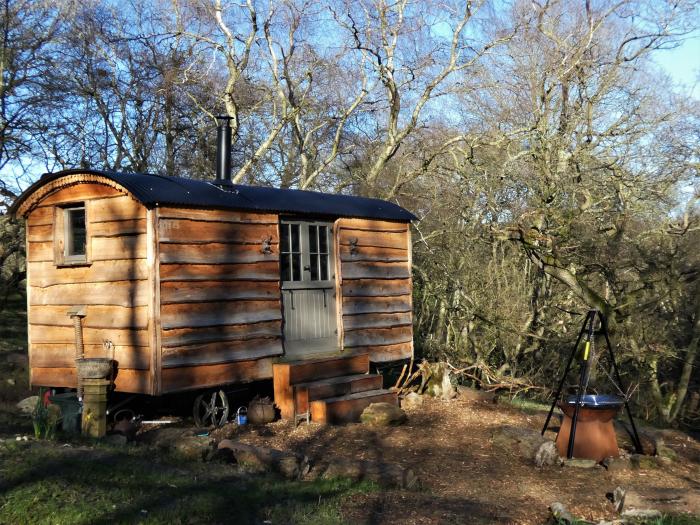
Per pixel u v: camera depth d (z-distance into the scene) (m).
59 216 9.62
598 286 16.17
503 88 18.48
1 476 5.96
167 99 20.86
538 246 12.93
